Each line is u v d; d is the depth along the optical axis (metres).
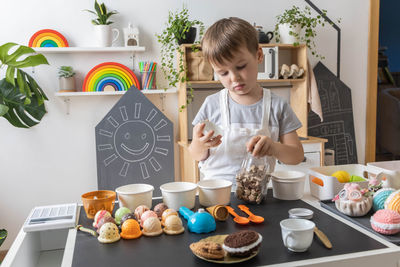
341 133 3.06
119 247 0.81
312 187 1.21
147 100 2.58
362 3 3.08
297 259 0.72
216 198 1.05
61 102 2.63
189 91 2.75
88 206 1.00
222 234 0.86
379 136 3.26
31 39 2.50
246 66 1.06
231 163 1.31
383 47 3.21
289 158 1.17
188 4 2.74
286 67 2.69
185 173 2.68
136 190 1.11
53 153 2.65
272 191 1.24
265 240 0.82
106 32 2.52
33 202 2.65
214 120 1.38
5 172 2.59
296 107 2.88
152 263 0.72
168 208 1.04
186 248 0.79
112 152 2.55
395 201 0.90
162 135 2.61
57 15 2.58
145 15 2.70
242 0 2.81
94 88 2.58
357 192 0.96
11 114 2.38
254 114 1.34
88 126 2.68
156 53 2.73
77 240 0.86
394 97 3.27
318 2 2.97
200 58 2.52
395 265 0.75
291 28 2.70
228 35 1.02
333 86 3.03
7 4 2.50
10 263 0.77
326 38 3.01
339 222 0.92
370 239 0.81
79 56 2.62
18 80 2.18
